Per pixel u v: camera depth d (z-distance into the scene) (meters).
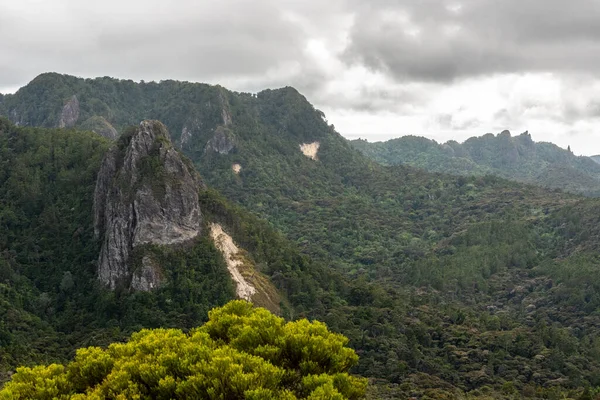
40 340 87.62
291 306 109.88
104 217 112.25
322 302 115.38
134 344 30.19
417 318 115.88
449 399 76.88
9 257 110.75
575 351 105.31
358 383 29.33
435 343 106.00
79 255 110.56
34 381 27.55
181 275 99.06
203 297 96.69
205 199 118.19
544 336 108.38
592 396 80.00
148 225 102.62
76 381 28.38
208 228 110.62
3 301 94.31
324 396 24.41
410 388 81.75
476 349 100.94
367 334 102.62
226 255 108.94
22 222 120.56
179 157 112.38
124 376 26.06
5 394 25.88
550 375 92.19
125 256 101.56
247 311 34.47
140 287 96.25
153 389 25.77
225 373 24.69
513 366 95.06
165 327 87.38
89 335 88.69
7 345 82.88
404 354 95.31
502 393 83.94
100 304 97.25
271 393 24.16
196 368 25.59
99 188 114.44
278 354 28.56
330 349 29.47
